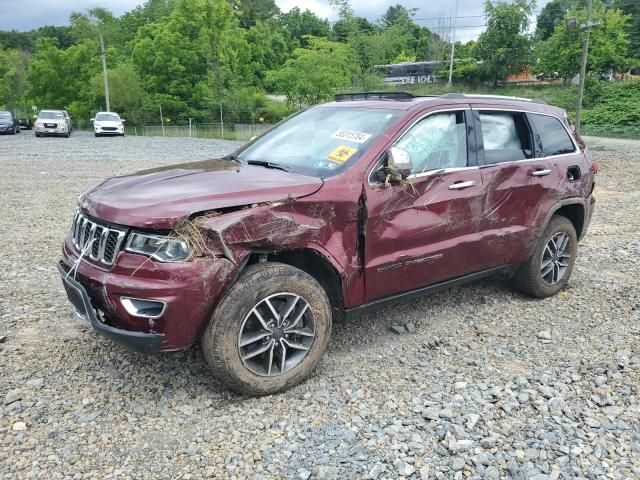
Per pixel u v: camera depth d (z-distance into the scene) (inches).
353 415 133.4
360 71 1507.1
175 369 151.9
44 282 217.9
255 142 190.4
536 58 2150.6
